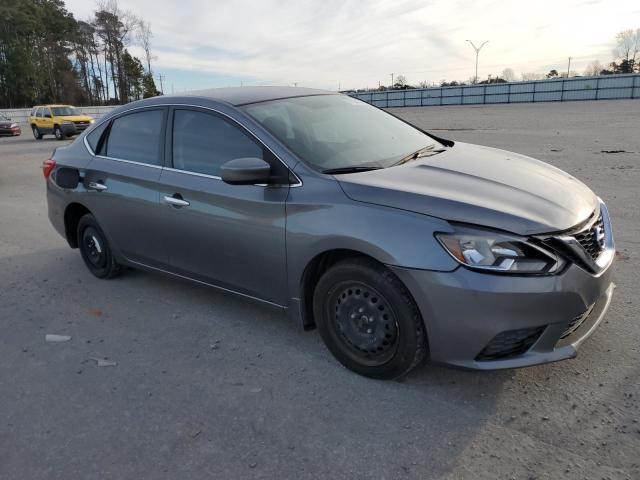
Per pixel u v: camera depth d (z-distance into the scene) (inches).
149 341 152.1
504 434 104.4
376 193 117.1
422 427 108.0
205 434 110.1
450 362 110.9
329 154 136.3
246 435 109.0
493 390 118.6
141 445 108.0
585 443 100.3
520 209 110.3
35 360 145.2
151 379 132.3
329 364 133.6
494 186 121.2
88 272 212.8
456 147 162.1
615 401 111.8
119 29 3287.4
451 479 93.9
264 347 144.6
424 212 110.3
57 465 103.7
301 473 97.7
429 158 142.8
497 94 2219.5
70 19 3368.6
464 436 104.6
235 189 139.3
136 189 167.6
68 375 136.4
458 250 105.3
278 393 122.8
